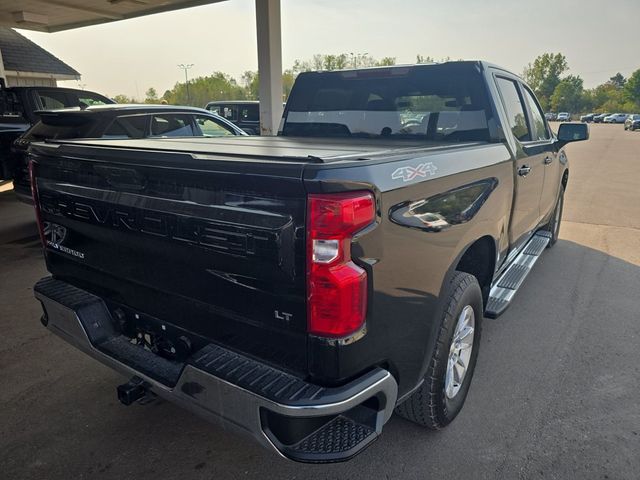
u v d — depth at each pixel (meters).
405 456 2.54
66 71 21.42
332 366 1.73
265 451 2.60
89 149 2.24
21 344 3.73
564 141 4.74
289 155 1.90
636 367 3.42
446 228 2.27
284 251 1.68
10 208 8.70
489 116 3.32
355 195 1.66
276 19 9.10
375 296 1.80
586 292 4.79
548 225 5.68
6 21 14.57
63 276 2.76
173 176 1.92
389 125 3.81
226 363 1.91
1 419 2.83
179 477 2.40
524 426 2.78
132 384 2.25
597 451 2.58
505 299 3.45
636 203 9.37
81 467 2.47
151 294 2.26
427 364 2.30
